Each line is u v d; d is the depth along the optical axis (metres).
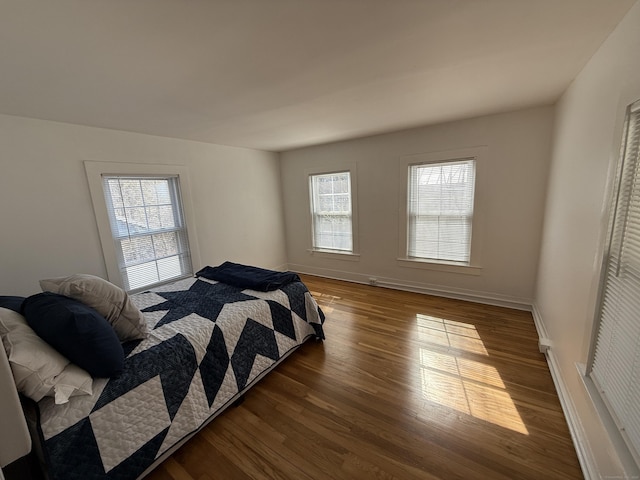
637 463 0.94
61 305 1.29
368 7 1.10
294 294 2.44
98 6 1.00
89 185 2.53
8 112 2.05
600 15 1.20
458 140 3.03
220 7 1.05
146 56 1.39
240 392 1.84
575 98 1.89
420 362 2.19
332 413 1.74
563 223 2.01
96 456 1.19
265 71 1.63
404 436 1.55
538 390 1.83
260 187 4.27
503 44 1.43
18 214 2.16
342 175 4.04
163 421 1.42
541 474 1.31
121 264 2.83
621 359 1.10
